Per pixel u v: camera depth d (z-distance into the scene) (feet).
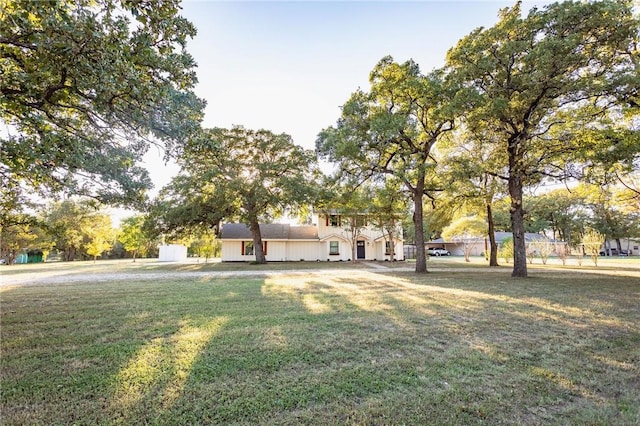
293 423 8.43
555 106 35.17
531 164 37.24
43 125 15.69
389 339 15.28
